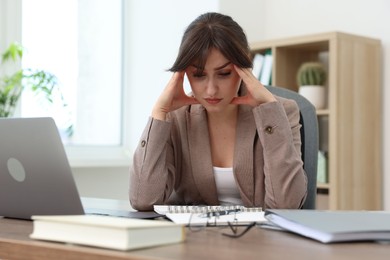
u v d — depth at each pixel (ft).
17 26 10.69
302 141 6.22
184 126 5.84
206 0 11.69
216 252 3.05
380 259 2.94
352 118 10.27
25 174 4.37
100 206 5.64
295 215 3.89
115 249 3.06
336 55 10.00
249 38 12.25
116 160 11.68
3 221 4.52
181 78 5.54
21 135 4.28
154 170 5.35
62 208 4.25
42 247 3.21
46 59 11.26
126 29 12.69
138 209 5.36
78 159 11.04
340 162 10.07
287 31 12.21
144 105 12.50
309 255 3.02
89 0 12.09
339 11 11.41
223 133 5.82
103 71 12.40
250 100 5.52
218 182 5.76
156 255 2.92
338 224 3.60
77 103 11.89
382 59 10.81
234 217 4.32
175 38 12.02
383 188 10.75
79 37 11.91
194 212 4.53
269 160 5.24
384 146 10.75
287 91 6.54
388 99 10.71
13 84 9.66
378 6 10.86
